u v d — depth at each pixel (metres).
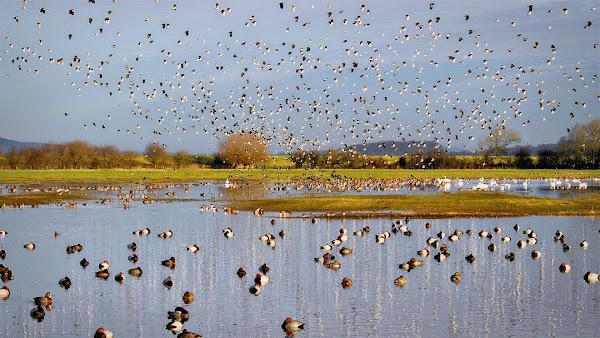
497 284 42.69
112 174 173.25
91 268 47.84
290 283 42.97
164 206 93.00
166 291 41.09
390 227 69.50
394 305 37.66
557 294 39.97
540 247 56.72
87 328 33.66
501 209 84.06
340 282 43.09
